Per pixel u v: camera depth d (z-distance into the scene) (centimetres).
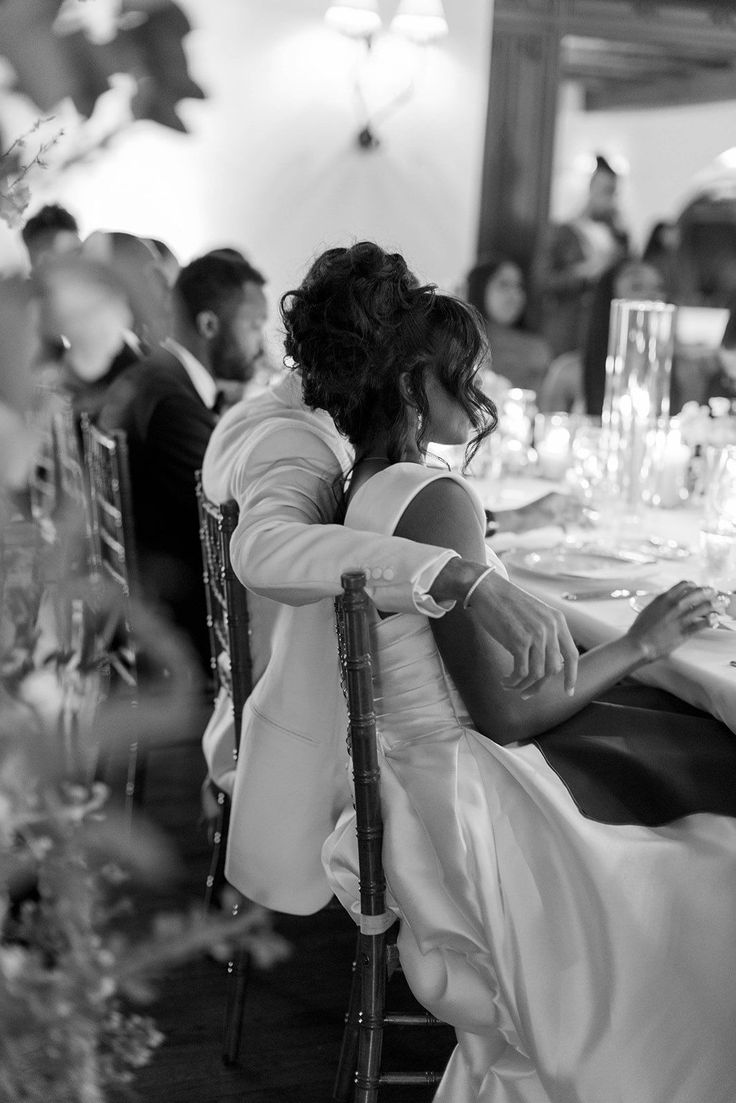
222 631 188
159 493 238
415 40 552
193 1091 171
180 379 247
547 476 302
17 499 39
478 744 139
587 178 866
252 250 549
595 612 176
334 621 144
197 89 32
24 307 33
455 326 134
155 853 45
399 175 567
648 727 147
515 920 130
